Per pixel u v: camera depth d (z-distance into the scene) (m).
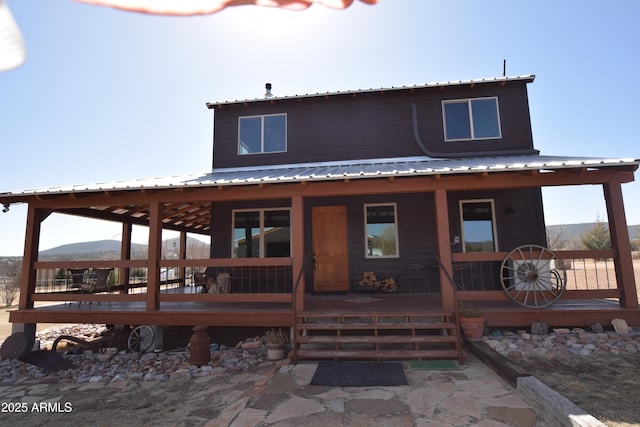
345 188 7.57
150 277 7.98
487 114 10.71
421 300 8.38
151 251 8.07
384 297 9.05
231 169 11.34
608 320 6.90
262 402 4.66
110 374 6.54
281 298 7.53
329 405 4.52
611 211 7.10
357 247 10.27
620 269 7.01
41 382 6.32
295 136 11.38
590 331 7.05
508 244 9.71
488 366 5.67
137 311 7.93
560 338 6.56
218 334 8.65
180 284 14.24
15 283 19.03
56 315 8.16
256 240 10.64
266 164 11.35
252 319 7.51
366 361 6.23
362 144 11.05
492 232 9.85
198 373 6.25
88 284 8.70
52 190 7.80
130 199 8.23
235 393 5.26
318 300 8.74
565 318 6.98
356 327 6.56
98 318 8.02
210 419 4.49
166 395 5.38
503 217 9.84
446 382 5.12
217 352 7.29
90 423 4.59
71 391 5.80
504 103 10.66
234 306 8.39
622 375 5.14
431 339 6.18
